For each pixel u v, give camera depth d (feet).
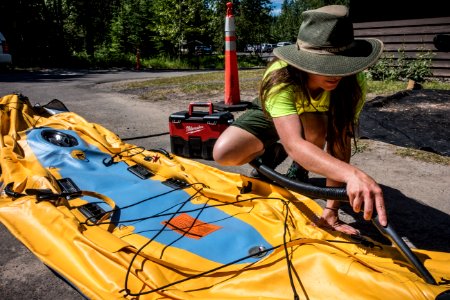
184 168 11.46
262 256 7.45
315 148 6.56
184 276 6.98
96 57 80.48
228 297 6.36
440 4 32.50
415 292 5.70
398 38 35.32
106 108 25.45
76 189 9.80
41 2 71.31
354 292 6.03
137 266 6.85
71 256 7.26
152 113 24.00
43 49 71.05
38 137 11.70
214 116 14.33
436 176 14.37
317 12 6.70
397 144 17.52
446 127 19.42
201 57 106.52
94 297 6.39
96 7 94.68
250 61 128.98
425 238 10.36
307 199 9.85
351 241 7.57
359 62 6.53
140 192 10.06
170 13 100.17
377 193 5.68
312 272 6.56
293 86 7.30
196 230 8.44
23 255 9.42
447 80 33.22
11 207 8.77
